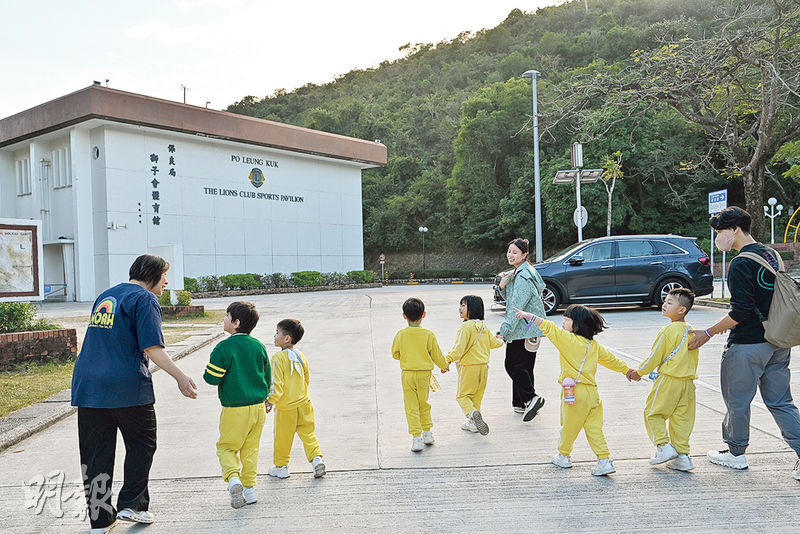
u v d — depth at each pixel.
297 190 33.06
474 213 44.03
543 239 41.66
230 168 29.69
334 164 35.28
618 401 5.90
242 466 3.71
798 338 3.62
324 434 5.15
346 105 63.53
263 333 12.27
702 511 3.35
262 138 29.72
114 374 3.28
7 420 5.59
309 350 9.92
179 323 14.89
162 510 3.63
